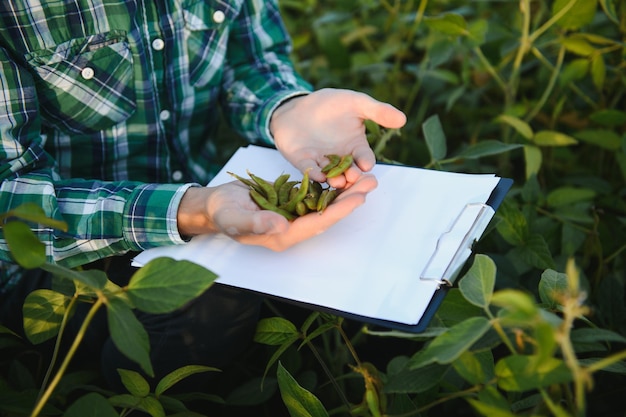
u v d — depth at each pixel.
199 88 1.65
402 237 1.24
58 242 1.35
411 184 1.35
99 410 1.06
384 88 2.40
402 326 1.08
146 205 1.31
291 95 1.61
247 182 1.25
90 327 1.54
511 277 1.62
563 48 1.96
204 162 1.80
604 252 1.81
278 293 1.16
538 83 2.28
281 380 1.18
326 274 1.18
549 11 2.31
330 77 2.38
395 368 1.39
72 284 1.42
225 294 1.40
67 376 1.44
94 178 1.62
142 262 1.31
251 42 1.74
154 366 1.42
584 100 2.19
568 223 1.75
